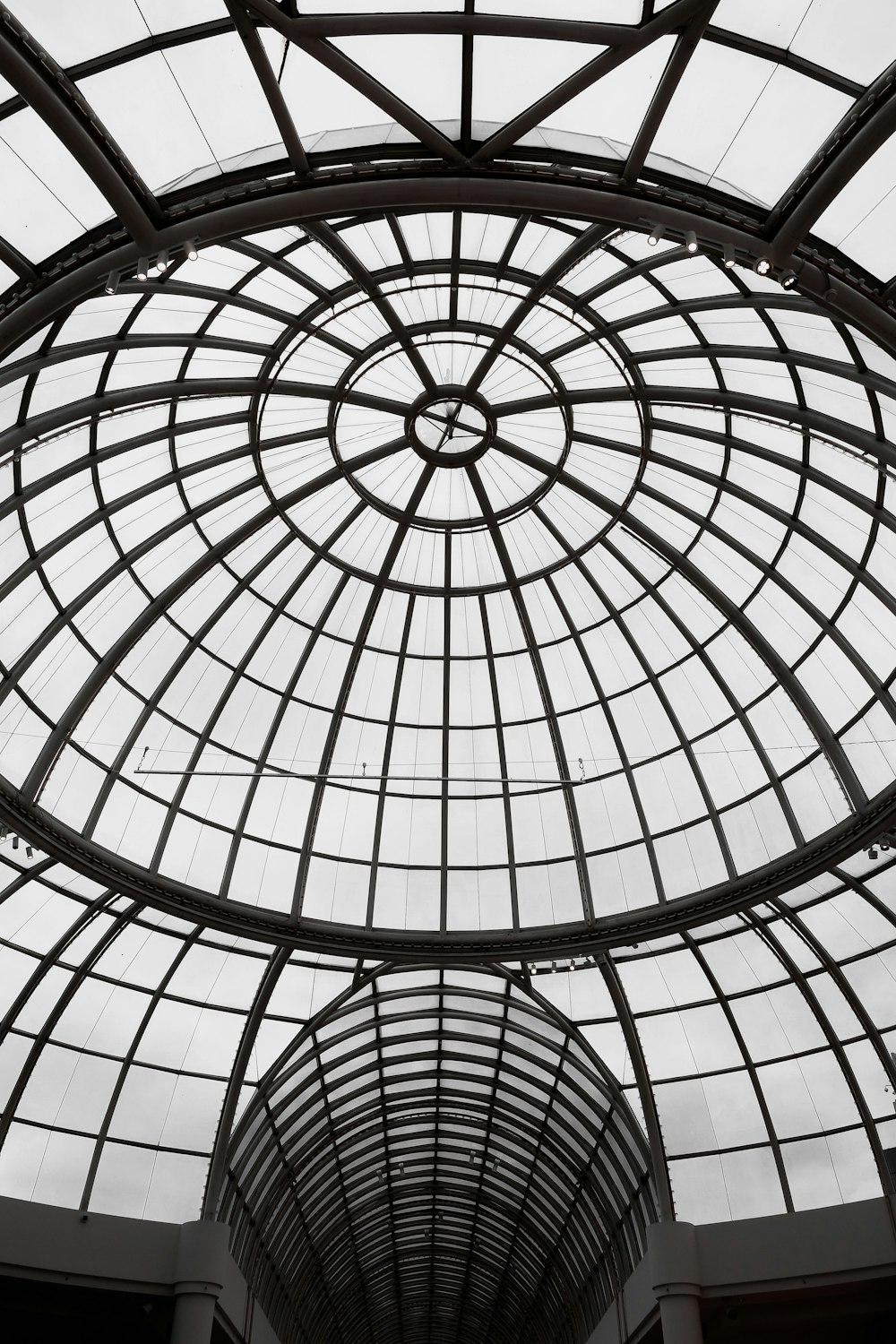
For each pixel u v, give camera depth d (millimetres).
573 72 15250
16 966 28703
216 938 30359
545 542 27422
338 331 22484
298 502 26062
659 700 28500
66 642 24625
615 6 14094
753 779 27734
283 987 31828
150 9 14297
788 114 15773
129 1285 28203
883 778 25172
